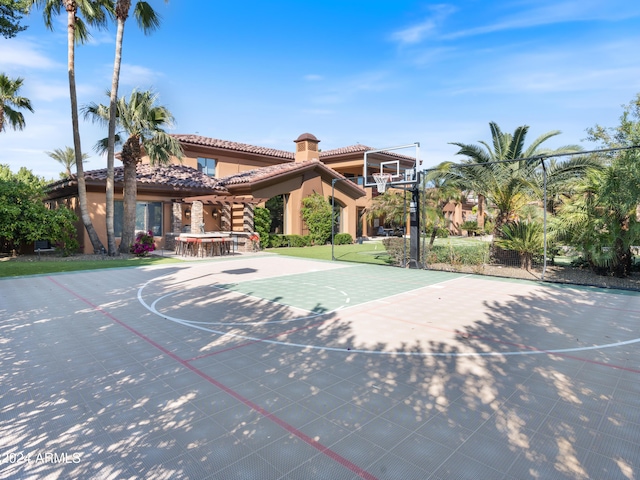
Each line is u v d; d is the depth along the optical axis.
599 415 3.73
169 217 22.75
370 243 30.17
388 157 33.50
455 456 3.06
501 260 15.73
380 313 7.82
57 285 10.97
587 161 13.38
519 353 5.46
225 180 24.83
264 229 23.61
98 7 17.75
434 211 17.50
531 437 3.34
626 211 11.27
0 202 15.84
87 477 2.80
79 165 17.61
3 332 6.47
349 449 3.15
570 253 14.21
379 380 4.53
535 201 16.69
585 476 2.83
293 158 34.12
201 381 4.50
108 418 3.65
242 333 6.41
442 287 10.86
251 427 3.49
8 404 3.93
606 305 8.57
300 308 8.23
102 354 5.41
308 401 4.00
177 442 3.26
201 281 11.81
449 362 5.11
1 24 13.00
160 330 6.59
